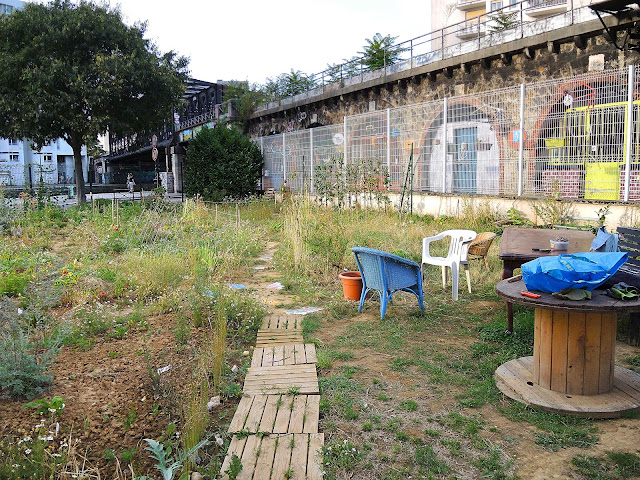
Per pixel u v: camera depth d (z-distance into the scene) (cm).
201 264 873
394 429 348
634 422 350
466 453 317
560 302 361
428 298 694
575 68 1413
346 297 689
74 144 2252
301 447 321
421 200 1482
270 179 2539
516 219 1179
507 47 1547
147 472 298
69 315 550
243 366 459
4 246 1009
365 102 2208
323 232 970
